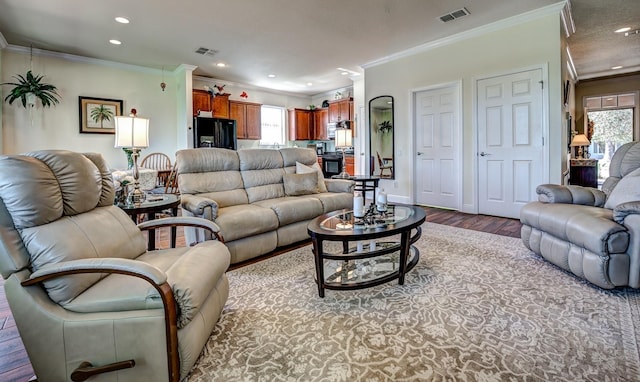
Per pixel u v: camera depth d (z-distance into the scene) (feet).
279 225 9.89
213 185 10.48
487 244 10.25
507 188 14.24
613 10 13.10
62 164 4.83
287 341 5.16
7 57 15.64
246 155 11.79
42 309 3.95
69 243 4.35
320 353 4.84
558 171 12.76
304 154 13.69
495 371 4.35
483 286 7.07
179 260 5.00
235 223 8.63
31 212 4.14
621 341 4.98
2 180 4.06
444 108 16.37
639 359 4.54
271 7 12.19
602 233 6.40
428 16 13.19
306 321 5.77
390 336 5.24
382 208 8.42
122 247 5.33
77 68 17.60
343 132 16.69
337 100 26.40
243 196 11.02
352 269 7.86
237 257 8.75
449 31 14.80
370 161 19.90
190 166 10.23
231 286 7.36
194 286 4.33
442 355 4.72
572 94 21.65
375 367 4.49
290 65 20.06
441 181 16.72
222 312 6.03
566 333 5.23
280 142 28.30
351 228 6.84
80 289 4.22
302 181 12.25
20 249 4.07
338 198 11.95
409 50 17.17
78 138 17.69
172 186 14.05
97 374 3.94
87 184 5.20
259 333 5.41
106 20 13.10
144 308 4.09
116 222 5.65
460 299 6.48
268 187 11.82
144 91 19.94
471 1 11.96
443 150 16.53
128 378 4.03
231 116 23.65
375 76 19.30
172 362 4.03
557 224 7.71
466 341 5.06
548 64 12.77
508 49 13.78
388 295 6.72
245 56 18.11
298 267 8.55
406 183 18.13
